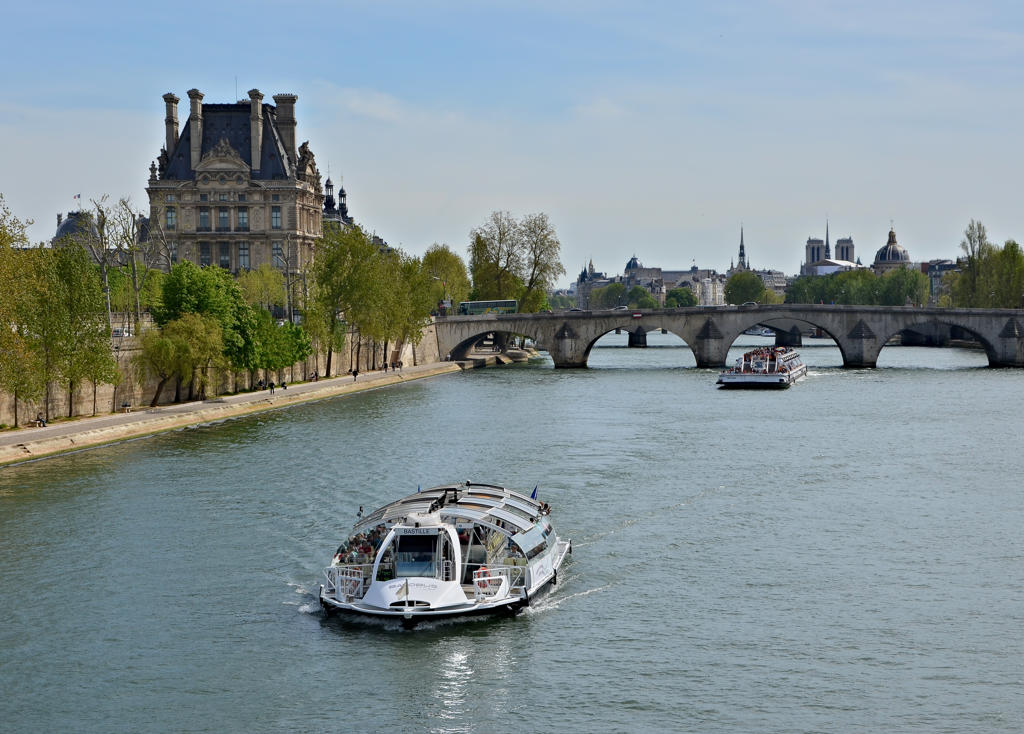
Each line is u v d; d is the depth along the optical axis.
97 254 122.31
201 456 86.88
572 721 39.75
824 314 188.00
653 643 46.53
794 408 122.81
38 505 68.81
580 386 153.75
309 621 48.88
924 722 39.47
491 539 53.56
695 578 55.03
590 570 56.31
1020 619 49.16
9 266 84.81
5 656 45.19
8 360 86.00
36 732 39.03
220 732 39.06
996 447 93.25
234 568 55.88
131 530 62.81
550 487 75.25
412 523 50.44
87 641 46.66
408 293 176.38
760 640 46.84
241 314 123.06
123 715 40.28
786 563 57.53
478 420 111.31
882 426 106.81
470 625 48.47
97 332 97.19
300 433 100.69
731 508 69.38
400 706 40.91
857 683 42.59
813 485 76.50
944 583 54.16
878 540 61.94
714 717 39.91
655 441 96.12
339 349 154.50
